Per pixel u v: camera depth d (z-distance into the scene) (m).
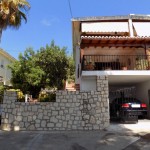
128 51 18.92
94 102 13.80
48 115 13.57
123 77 15.78
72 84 29.89
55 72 23.98
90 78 15.50
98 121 13.57
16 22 17.59
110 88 21.98
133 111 14.88
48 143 9.81
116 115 17.45
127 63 18.69
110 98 21.70
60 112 13.60
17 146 9.27
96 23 19.14
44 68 23.66
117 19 19.33
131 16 19.33
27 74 20.72
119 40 15.82
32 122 13.50
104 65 17.52
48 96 17.33
